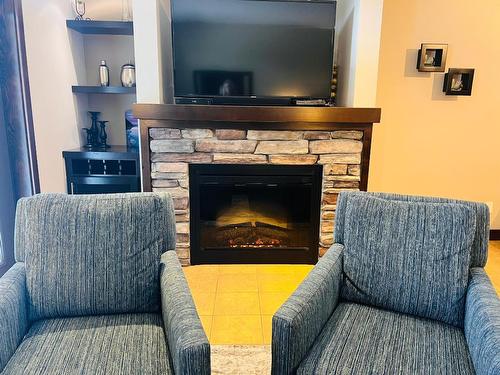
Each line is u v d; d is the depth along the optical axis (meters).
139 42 2.60
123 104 3.42
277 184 2.81
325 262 1.57
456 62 3.23
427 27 3.15
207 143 2.68
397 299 1.52
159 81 2.66
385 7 3.11
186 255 2.90
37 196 1.53
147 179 2.72
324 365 1.20
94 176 3.04
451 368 1.19
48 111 2.73
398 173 3.41
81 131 3.28
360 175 2.77
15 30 2.36
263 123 2.66
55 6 2.80
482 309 1.26
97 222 1.48
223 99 2.73
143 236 1.52
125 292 1.47
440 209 1.53
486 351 1.10
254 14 2.63
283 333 1.18
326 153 2.72
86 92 3.07
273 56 2.69
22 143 2.47
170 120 2.62
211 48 2.65
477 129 3.35
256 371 1.79
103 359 1.21
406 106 3.28
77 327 1.38
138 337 1.33
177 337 1.11
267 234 3.02
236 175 2.78
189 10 2.60
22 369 1.16
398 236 1.54
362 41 2.62
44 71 2.67
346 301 1.62
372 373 1.17
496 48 3.21
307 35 2.68
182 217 2.82
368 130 2.69
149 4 2.55
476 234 1.55
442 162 3.41
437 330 1.41
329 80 2.75
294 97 2.76
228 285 2.64
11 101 2.41
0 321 1.20
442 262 1.47
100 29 3.06
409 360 1.22
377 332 1.38
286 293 2.54
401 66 3.21
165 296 1.35
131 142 3.19
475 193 3.48
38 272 1.42
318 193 2.85
